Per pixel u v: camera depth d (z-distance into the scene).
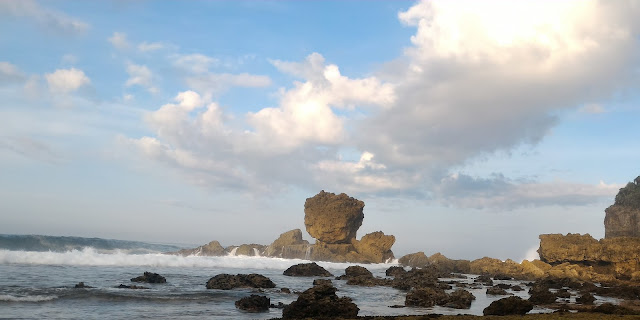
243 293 48.28
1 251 67.94
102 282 51.69
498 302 37.03
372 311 40.47
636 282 85.19
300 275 81.25
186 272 73.62
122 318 31.38
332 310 35.34
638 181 116.81
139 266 79.88
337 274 92.31
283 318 33.94
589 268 96.06
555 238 105.81
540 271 97.12
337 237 131.75
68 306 34.66
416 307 44.19
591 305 46.44
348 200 134.38
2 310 31.50
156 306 37.16
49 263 70.25
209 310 36.75
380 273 102.00
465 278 92.19
